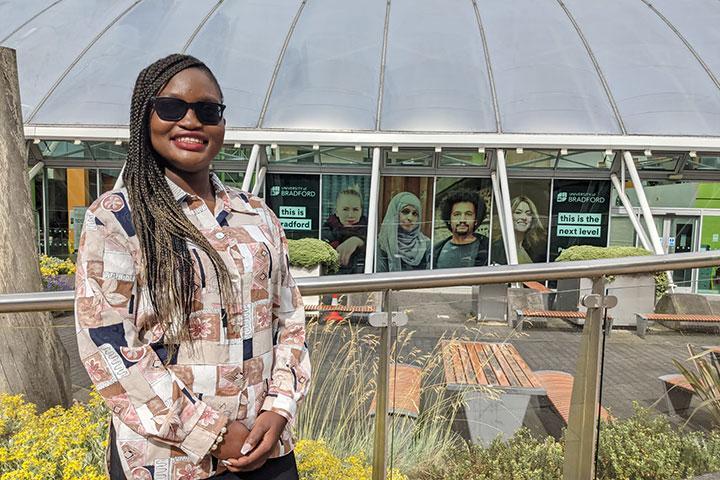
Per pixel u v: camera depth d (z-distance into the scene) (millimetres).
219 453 1257
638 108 11188
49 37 13211
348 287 1975
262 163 12117
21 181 3762
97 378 1174
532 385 2197
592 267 2143
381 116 11266
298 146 11156
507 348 2193
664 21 13406
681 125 10797
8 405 2285
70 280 8984
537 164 12156
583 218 12438
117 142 11320
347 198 12672
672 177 12031
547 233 12555
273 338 1483
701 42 12750
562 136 10703
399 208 12727
